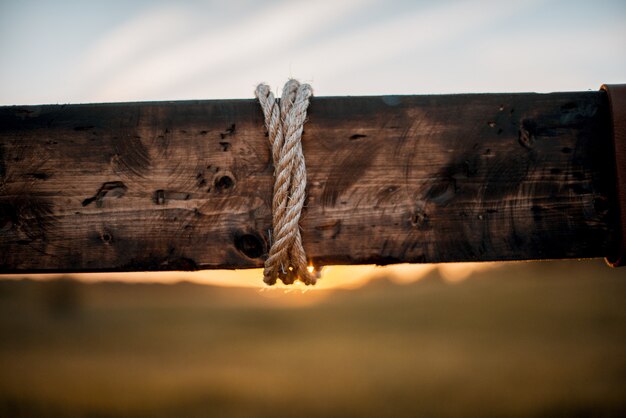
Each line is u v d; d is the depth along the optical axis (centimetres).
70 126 81
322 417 301
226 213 80
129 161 81
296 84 81
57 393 351
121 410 315
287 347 525
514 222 80
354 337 553
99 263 80
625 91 80
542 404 288
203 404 328
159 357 488
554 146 80
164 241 80
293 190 79
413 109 81
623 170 79
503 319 576
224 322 708
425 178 80
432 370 387
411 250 80
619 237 79
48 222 80
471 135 80
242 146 81
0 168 81
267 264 79
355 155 80
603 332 470
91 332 673
